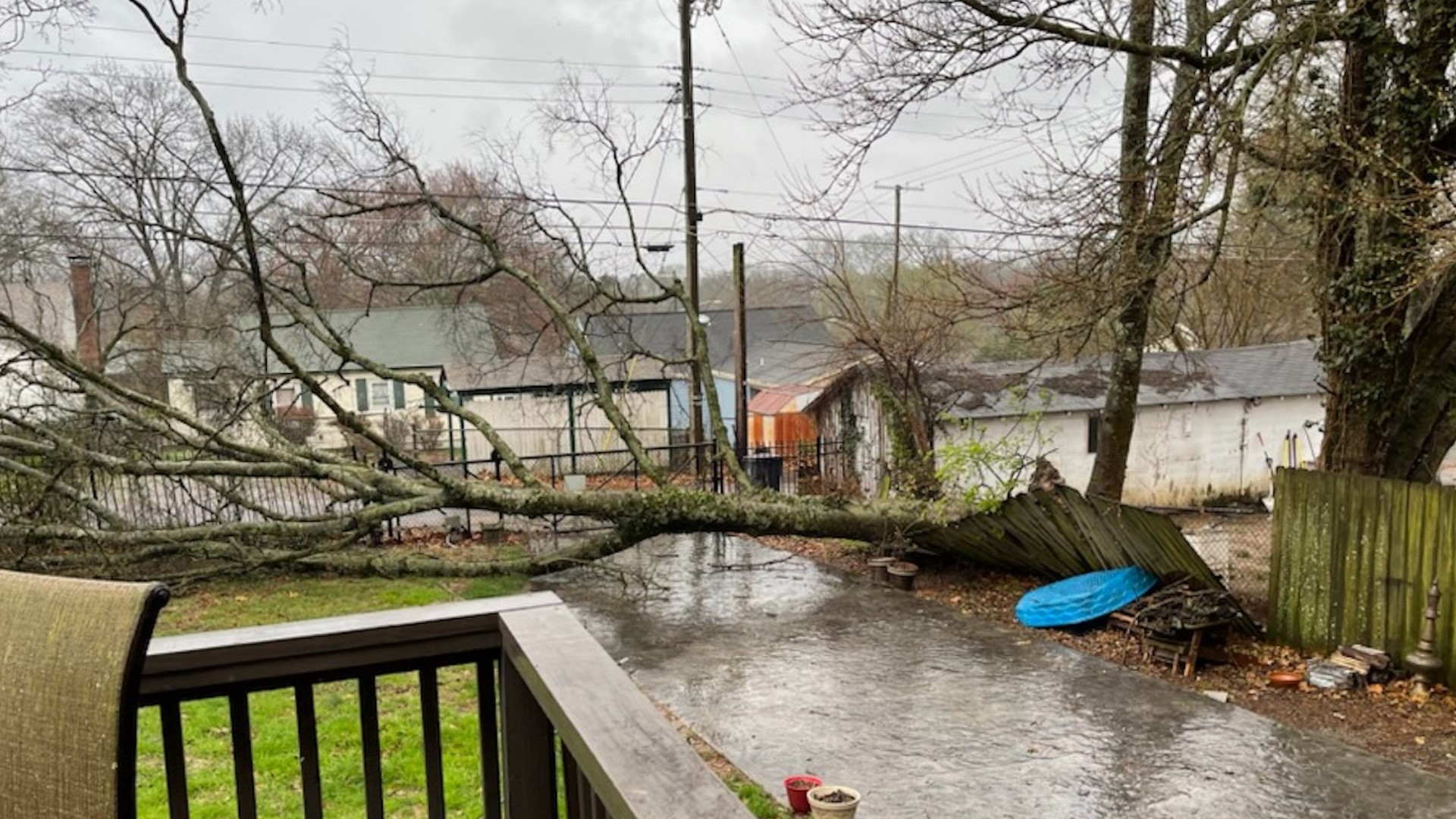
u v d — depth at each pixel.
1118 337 9.42
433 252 11.94
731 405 21.06
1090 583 7.58
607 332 10.10
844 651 6.88
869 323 11.35
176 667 1.49
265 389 7.32
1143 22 7.25
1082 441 13.44
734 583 9.10
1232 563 8.89
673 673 6.42
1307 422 14.88
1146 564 7.31
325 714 5.22
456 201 11.22
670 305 24.72
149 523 9.16
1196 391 14.58
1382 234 6.71
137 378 11.24
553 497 7.23
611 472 15.71
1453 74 6.41
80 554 7.72
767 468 13.61
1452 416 7.12
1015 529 7.96
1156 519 6.80
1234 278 12.55
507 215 8.71
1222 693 5.95
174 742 1.51
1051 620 7.38
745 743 5.20
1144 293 7.20
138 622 0.91
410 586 8.78
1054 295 7.08
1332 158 6.36
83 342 12.71
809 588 8.88
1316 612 6.52
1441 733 5.22
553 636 1.50
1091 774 4.77
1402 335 7.19
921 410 10.85
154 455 6.69
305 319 7.12
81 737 0.90
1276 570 6.80
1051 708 5.71
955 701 5.84
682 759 1.05
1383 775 4.71
